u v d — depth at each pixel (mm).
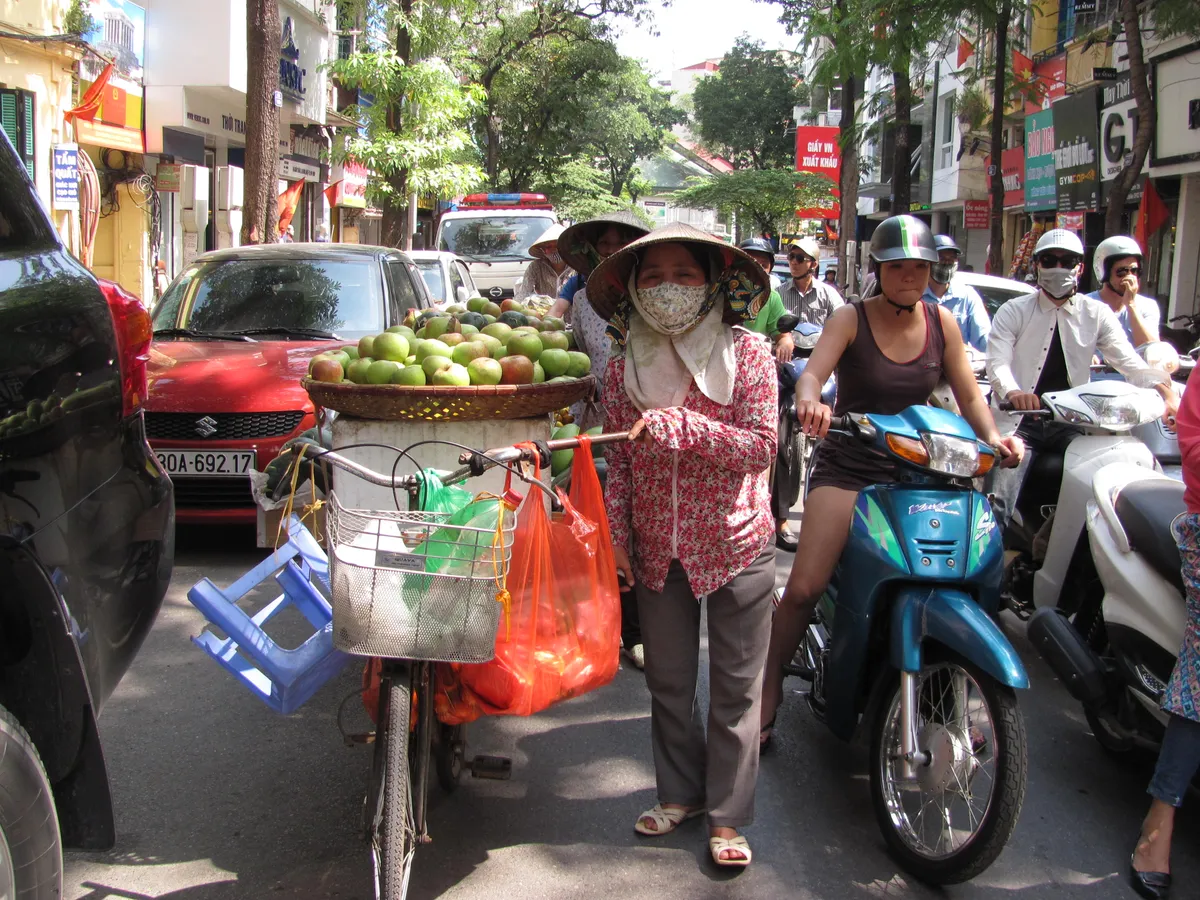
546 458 2809
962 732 3195
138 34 15805
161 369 6309
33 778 2312
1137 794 3828
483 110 25625
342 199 27703
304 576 3197
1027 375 5262
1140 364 4945
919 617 3223
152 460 3258
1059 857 3385
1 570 2436
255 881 3084
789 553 6691
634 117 48031
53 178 12781
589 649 2961
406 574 2488
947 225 33719
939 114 31109
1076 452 4262
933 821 3555
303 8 20188
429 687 2859
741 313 3102
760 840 3414
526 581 2869
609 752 4020
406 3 18906
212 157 19406
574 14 31359
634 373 3162
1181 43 15703
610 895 3068
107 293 3127
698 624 3352
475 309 4949
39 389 2574
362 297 7488
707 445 2967
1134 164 11695
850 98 22844
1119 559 3590
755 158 51469
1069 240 5020
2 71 11883
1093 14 19000
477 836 3373
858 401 3775
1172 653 3357
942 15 13742
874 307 3742
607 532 3018
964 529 3270
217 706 4301
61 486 2625
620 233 4879
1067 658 3672
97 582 2762
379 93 18859
